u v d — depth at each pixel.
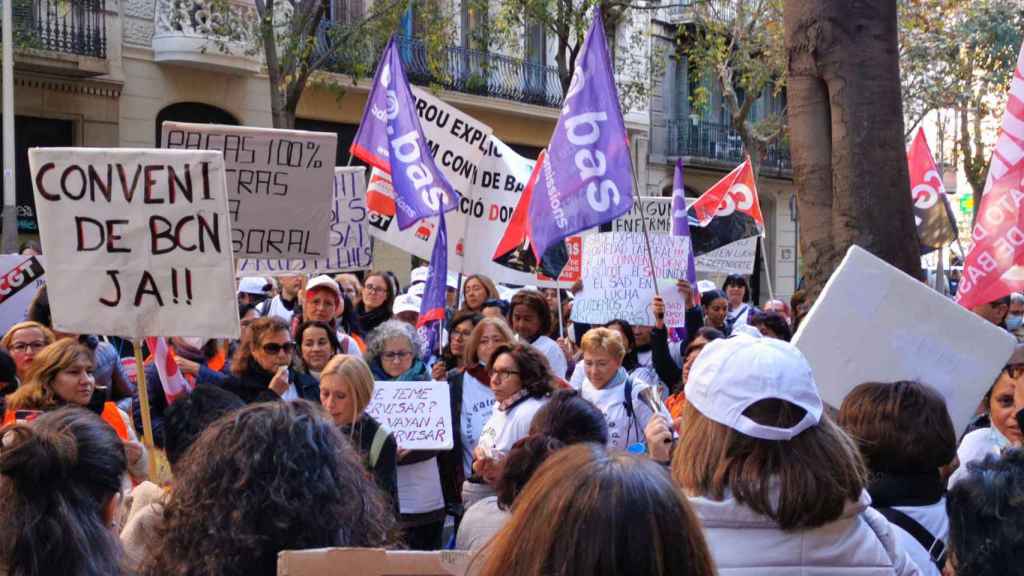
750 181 11.40
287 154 6.80
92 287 4.89
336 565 2.29
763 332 7.71
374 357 6.36
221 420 2.61
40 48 17.14
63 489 2.67
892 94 5.81
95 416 2.89
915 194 10.98
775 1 22.23
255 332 5.72
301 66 17.53
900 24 23.16
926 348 4.27
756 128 27.61
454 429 6.21
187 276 4.89
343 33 17.78
